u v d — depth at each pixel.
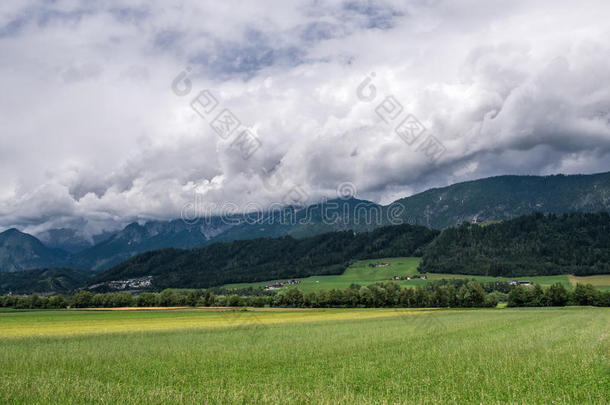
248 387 21.08
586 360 25.20
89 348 36.62
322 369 25.72
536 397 18.11
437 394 19.19
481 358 27.56
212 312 96.94
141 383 22.72
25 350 35.44
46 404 17.69
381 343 36.91
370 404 17.16
